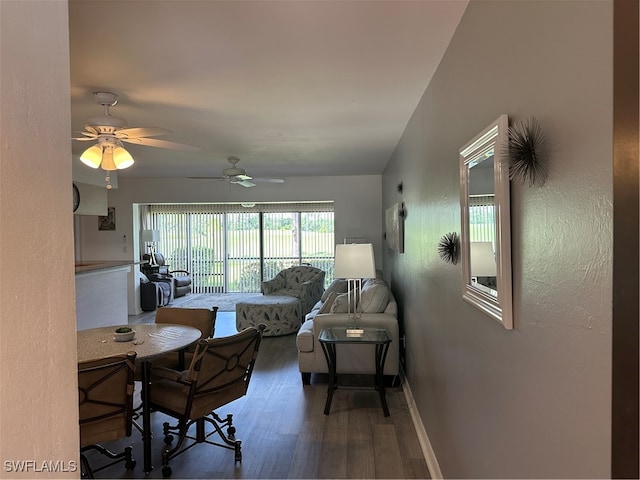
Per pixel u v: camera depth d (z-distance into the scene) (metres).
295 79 2.43
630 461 0.78
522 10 1.17
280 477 2.45
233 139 4.07
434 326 2.46
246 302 5.93
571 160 0.92
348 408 3.40
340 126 3.58
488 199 1.41
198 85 2.52
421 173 2.85
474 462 1.69
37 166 0.69
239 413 3.32
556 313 0.99
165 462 2.48
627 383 0.78
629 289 0.77
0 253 0.61
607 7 0.79
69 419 0.77
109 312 5.12
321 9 1.66
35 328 0.68
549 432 1.03
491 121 1.42
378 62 2.20
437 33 1.89
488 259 1.42
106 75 2.34
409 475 2.46
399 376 4.06
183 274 9.20
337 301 4.04
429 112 2.53
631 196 0.77
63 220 0.76
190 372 2.40
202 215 9.20
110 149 2.81
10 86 0.63
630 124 0.77
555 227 0.99
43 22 0.71
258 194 7.25
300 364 3.89
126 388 2.19
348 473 2.48
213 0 1.58
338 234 7.11
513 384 1.26
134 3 1.59
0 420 0.61
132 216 7.27
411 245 3.39
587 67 0.86
